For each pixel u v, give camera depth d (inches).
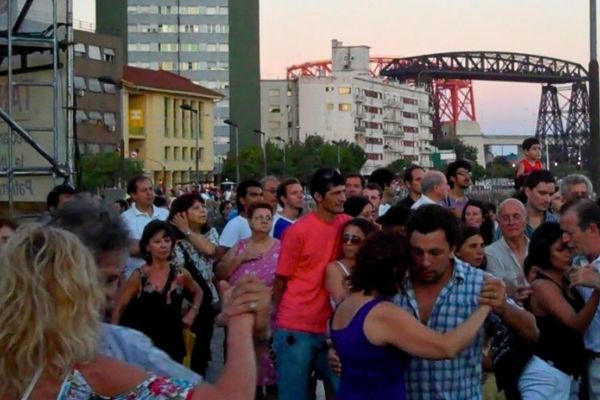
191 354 304.3
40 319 96.4
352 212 344.5
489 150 6633.9
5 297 96.9
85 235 127.0
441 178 366.9
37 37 479.5
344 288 237.8
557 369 214.8
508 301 189.6
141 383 101.4
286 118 5920.3
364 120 5915.4
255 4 5187.0
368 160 5925.2
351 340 172.4
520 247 269.6
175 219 327.0
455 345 169.8
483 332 184.7
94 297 100.2
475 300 179.3
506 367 208.2
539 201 320.5
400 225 260.1
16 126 450.9
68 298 97.7
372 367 172.2
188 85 4037.9
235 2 5162.4
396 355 172.9
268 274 320.2
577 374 221.3
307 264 277.6
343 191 278.8
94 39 3280.0
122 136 3164.4
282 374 279.6
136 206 375.2
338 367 199.2
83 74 3216.0
